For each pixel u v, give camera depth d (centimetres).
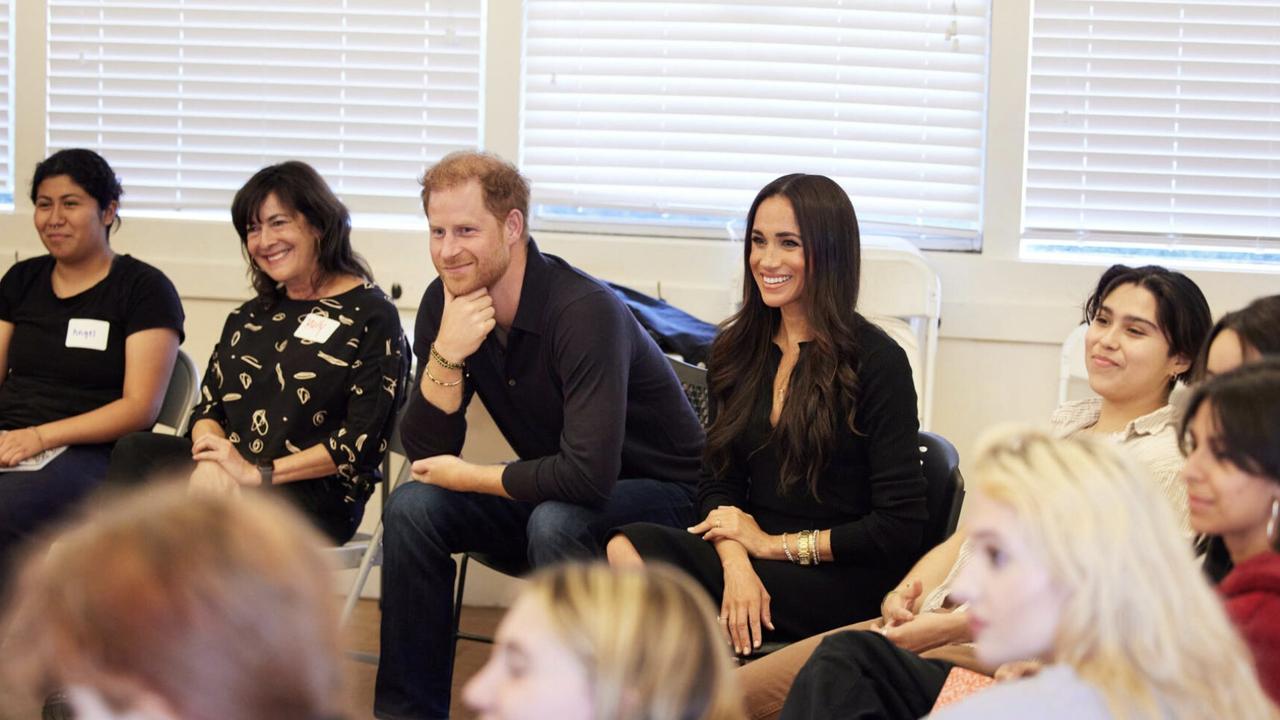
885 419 256
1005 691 122
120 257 361
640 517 285
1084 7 384
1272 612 149
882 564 253
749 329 271
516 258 285
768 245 262
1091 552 119
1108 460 124
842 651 196
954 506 260
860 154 394
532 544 271
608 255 400
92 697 68
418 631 279
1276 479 153
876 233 395
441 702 281
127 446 310
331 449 307
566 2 404
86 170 350
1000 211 388
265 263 320
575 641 92
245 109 419
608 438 273
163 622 67
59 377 352
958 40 391
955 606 232
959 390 389
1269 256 385
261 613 69
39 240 420
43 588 70
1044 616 121
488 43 404
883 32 393
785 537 255
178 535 71
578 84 402
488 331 283
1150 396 235
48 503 331
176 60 420
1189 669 119
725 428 268
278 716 69
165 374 352
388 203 415
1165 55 384
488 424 334
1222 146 384
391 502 283
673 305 396
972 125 392
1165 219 387
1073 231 389
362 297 322
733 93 397
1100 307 239
